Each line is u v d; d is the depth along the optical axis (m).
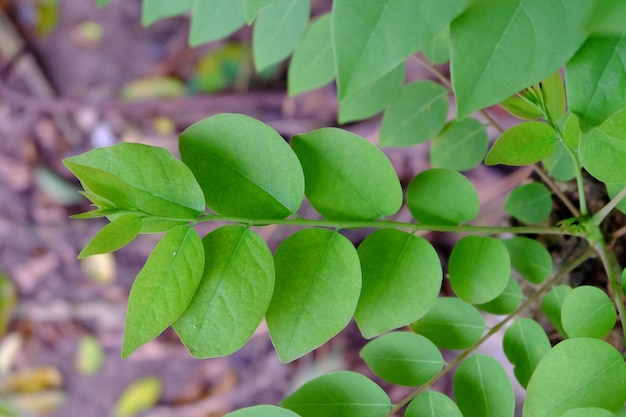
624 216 0.45
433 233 0.75
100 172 0.36
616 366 0.37
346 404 0.40
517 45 0.34
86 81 1.04
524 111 0.39
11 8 1.04
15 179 1.04
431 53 0.46
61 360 1.03
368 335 0.39
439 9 0.34
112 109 0.99
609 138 0.37
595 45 0.34
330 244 0.38
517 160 0.39
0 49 1.04
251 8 0.35
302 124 0.93
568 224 0.42
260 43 0.47
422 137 0.48
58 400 1.02
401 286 0.39
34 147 1.04
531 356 0.41
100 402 1.02
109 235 0.37
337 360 0.87
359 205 0.39
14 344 1.03
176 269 0.37
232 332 0.37
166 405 0.99
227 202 0.38
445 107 0.47
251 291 0.37
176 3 0.46
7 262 1.04
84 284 1.03
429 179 0.41
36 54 1.04
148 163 0.37
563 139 0.39
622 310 0.40
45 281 1.04
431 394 0.40
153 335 0.37
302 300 0.38
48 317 1.04
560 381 0.37
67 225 1.04
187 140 0.38
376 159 0.39
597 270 0.46
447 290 0.66
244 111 0.96
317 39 0.47
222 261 0.37
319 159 0.39
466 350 0.41
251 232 0.38
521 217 0.45
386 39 0.34
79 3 1.04
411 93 0.47
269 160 0.38
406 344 0.41
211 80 0.97
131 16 1.03
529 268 0.43
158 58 1.02
